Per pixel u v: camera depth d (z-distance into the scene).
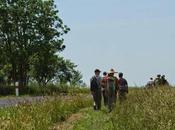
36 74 86.75
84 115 34.78
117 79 38.66
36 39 85.69
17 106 28.94
